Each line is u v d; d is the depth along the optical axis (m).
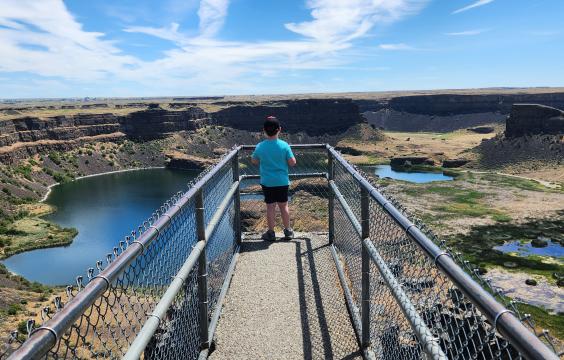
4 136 198.12
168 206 3.73
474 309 2.28
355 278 6.01
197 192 4.52
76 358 1.99
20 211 130.88
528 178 185.25
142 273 2.97
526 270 77.88
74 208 138.00
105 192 165.00
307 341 5.30
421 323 2.79
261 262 7.61
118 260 2.47
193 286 4.75
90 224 116.81
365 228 4.87
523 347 1.52
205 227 5.10
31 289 68.12
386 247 3.96
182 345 4.14
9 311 50.44
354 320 5.57
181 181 186.00
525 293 66.62
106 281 2.24
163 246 3.50
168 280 3.60
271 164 8.19
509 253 89.50
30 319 1.75
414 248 3.12
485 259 85.69
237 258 7.80
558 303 61.97
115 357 2.39
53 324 1.75
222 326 5.66
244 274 7.15
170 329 3.71
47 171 195.12
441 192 154.62
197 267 4.86
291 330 5.54
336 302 6.21
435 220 118.81
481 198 146.12
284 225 8.67
